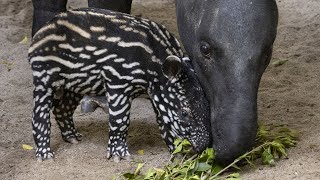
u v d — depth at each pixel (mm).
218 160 6934
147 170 7438
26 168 7691
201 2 7031
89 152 8039
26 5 14422
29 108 9617
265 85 10234
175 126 7258
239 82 6660
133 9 14547
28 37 12625
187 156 7484
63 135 8320
